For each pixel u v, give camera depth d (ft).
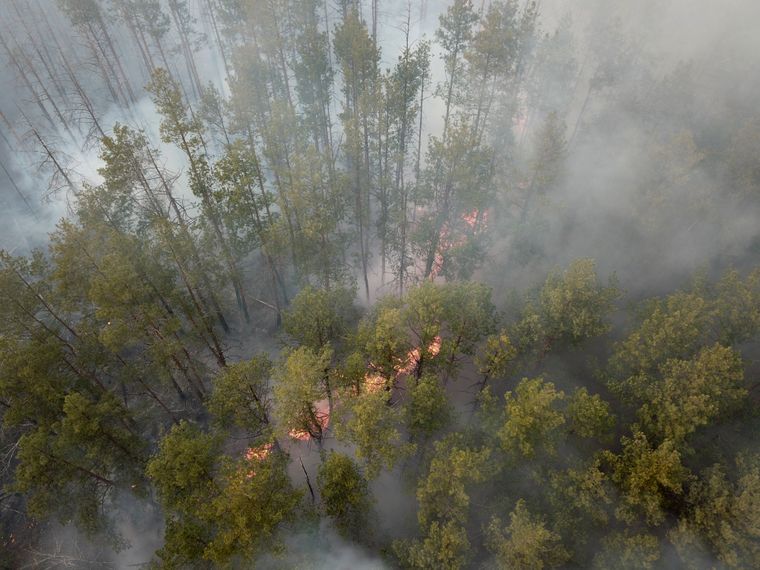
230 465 55.98
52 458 62.39
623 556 54.54
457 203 94.07
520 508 56.24
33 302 66.80
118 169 68.85
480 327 71.26
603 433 61.87
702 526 53.31
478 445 65.57
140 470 72.54
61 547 81.97
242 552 51.88
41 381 63.26
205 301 91.20
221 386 64.28
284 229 86.28
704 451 63.72
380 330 61.57
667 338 62.49
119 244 66.85
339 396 64.49
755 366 73.77
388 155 103.24
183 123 71.36
